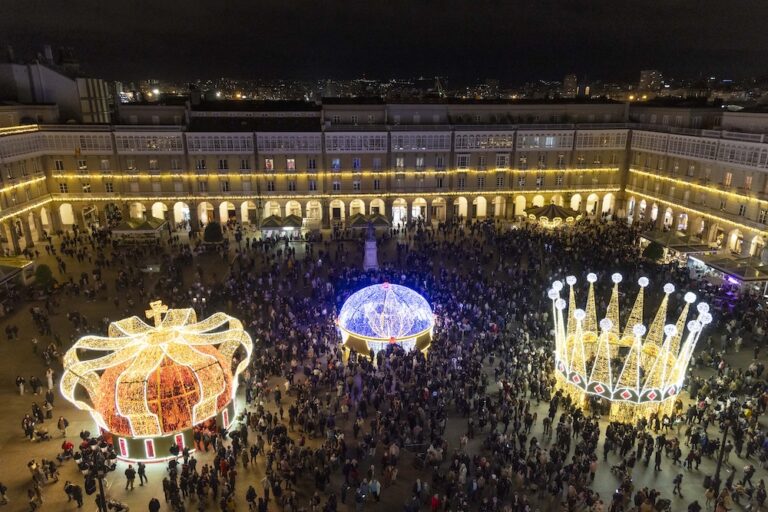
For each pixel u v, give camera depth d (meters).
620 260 61.41
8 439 34.38
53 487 30.34
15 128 68.81
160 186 77.88
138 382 31.81
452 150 81.81
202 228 79.44
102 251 67.88
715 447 32.78
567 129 83.50
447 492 29.05
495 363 42.25
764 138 62.00
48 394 37.09
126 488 30.75
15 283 56.44
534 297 53.22
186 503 29.52
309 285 57.03
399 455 33.16
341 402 37.62
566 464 32.34
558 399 36.41
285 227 71.19
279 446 31.67
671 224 77.56
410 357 40.53
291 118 82.69
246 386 38.94
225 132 76.56
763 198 62.38
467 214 85.38
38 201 72.56
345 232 75.38
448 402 37.47
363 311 43.22
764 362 43.09
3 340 46.19
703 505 29.36
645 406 35.50
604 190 86.56
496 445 31.80
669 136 76.62
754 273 53.72
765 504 29.55
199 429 33.88
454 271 59.97
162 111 80.06
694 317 48.97
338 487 30.58
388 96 94.06
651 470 32.22
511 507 28.19
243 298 52.72
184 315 38.78
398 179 81.81
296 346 43.56
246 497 29.22
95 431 35.22
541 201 86.38
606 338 34.88
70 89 84.75
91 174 76.19
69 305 52.62
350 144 79.31
